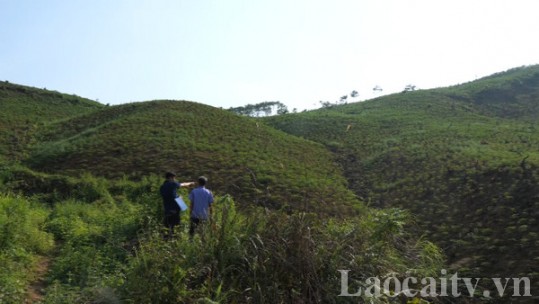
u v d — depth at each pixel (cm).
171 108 4856
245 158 3042
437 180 2180
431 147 3125
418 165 2669
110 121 4384
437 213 1672
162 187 1166
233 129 4116
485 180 1916
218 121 4406
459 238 1345
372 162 3158
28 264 961
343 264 722
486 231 1331
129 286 691
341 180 2761
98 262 917
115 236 1161
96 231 1223
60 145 3588
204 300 618
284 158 3247
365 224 806
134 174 2630
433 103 6297
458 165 2344
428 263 878
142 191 2152
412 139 3734
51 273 928
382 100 7188
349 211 1909
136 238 1141
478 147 2900
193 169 2695
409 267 812
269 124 5484
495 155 2439
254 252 713
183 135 3625
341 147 4000
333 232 790
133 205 1766
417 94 7144
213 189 2297
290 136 4362
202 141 3506
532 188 1595
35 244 1105
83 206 1722
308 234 727
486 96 6756
